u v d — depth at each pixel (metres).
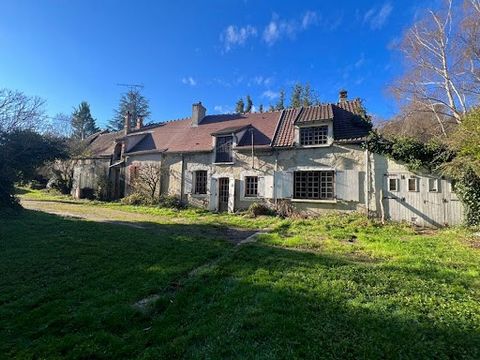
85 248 6.40
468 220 9.87
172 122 21.62
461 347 2.83
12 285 4.33
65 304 3.76
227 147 15.92
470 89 19.25
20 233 7.59
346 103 15.68
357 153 12.52
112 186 20.52
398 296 4.02
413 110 21.38
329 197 13.10
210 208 15.84
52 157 12.52
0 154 10.38
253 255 6.27
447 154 10.36
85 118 49.97
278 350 2.75
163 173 17.78
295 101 40.12
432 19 20.11
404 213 11.38
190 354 2.76
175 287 4.58
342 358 2.66
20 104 11.45
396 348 2.78
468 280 4.68
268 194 14.26
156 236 8.10
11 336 3.05
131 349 2.87
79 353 2.76
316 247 7.29
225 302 3.88
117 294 4.13
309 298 3.89
